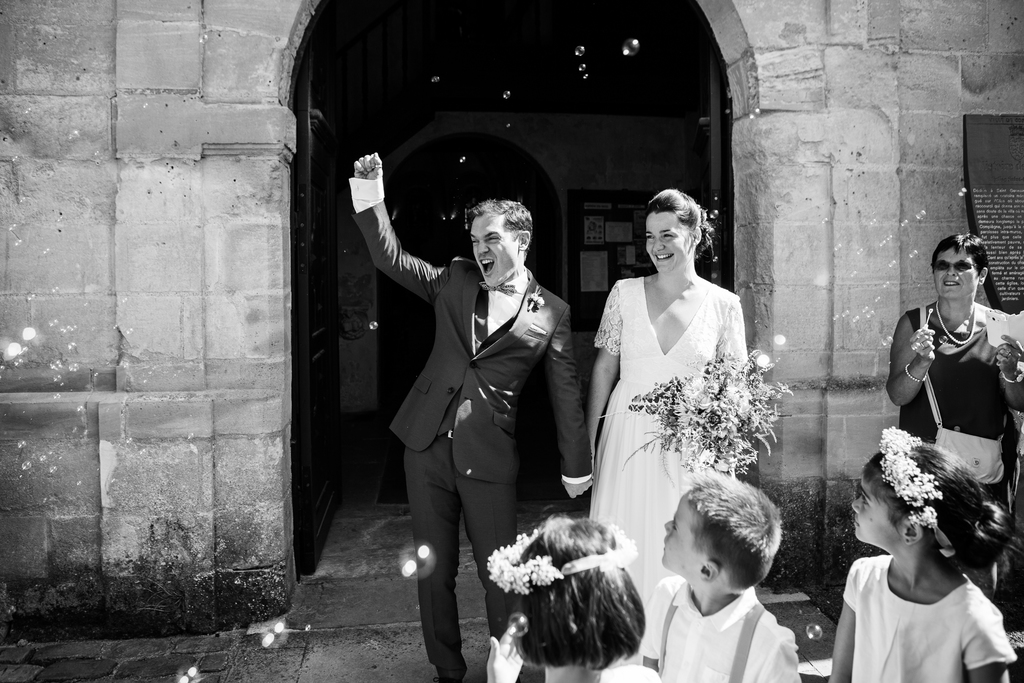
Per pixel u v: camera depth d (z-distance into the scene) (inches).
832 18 158.6
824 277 160.7
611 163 370.9
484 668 133.6
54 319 149.0
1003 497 133.9
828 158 159.6
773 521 70.7
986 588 75.7
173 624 147.0
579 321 372.2
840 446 160.9
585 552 63.5
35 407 144.3
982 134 164.7
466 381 122.0
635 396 110.1
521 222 123.0
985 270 131.4
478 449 120.6
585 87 333.4
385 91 326.3
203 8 147.5
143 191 147.6
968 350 131.3
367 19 346.3
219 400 147.2
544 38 358.0
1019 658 133.0
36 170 147.7
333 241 213.3
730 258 170.7
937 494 68.2
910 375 130.6
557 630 61.4
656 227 118.2
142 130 146.9
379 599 161.5
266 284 150.1
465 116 364.5
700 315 118.5
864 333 161.2
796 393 160.6
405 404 126.6
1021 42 167.6
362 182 121.6
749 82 160.6
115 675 132.2
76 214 148.6
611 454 120.2
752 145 160.9
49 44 147.1
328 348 206.7
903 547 70.2
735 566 69.1
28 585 145.6
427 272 126.3
